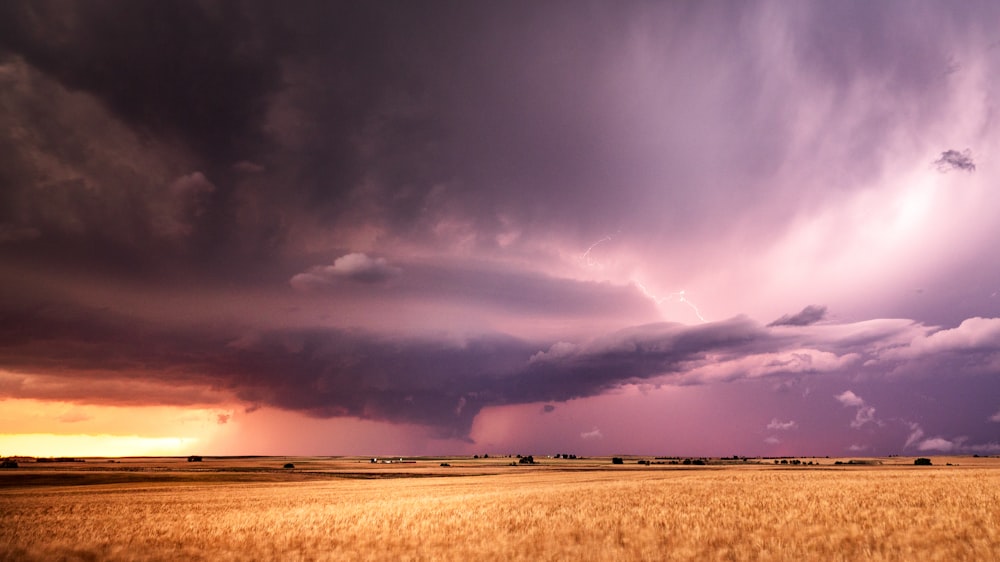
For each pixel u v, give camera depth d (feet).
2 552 73.20
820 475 205.05
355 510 110.63
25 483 236.22
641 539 70.13
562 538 73.51
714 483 160.25
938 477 178.50
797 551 60.90
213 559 69.15
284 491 185.37
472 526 84.23
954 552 59.11
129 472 319.68
